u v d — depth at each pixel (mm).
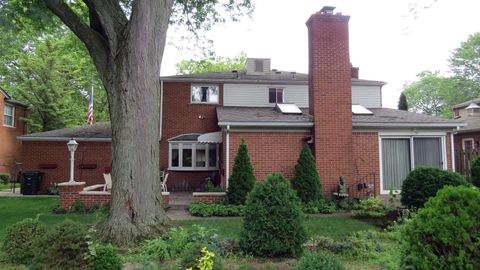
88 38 8625
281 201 6641
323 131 13961
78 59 28531
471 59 44250
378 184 14398
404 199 10172
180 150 19734
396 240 7520
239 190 12562
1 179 23500
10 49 22953
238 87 20703
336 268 4707
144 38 8328
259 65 22234
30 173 17906
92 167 19312
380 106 21359
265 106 20516
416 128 14711
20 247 5996
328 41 14414
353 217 11062
